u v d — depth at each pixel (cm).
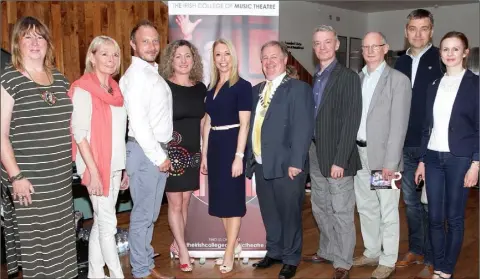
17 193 221
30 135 223
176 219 301
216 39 308
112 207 260
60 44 434
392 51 926
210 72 305
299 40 806
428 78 294
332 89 273
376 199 302
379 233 310
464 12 835
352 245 287
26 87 219
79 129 238
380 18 939
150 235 290
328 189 304
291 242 295
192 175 293
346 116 267
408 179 312
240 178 298
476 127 253
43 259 237
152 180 269
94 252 266
